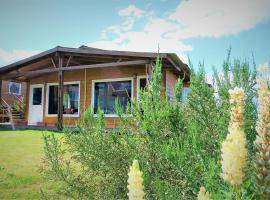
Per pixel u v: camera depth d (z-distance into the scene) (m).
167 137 3.13
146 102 3.39
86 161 3.29
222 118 2.90
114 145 3.21
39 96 22.31
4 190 5.31
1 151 9.35
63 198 4.00
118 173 3.16
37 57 18.34
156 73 3.66
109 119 17.77
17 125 20.69
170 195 2.43
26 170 6.72
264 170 1.37
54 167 3.34
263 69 1.51
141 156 3.00
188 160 2.63
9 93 27.91
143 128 3.14
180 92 3.63
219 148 2.69
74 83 20.48
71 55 17.66
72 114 20.23
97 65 16.19
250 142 2.63
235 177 1.29
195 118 3.18
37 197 4.81
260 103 1.44
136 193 1.41
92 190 3.25
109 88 19.27
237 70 3.44
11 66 19.41
